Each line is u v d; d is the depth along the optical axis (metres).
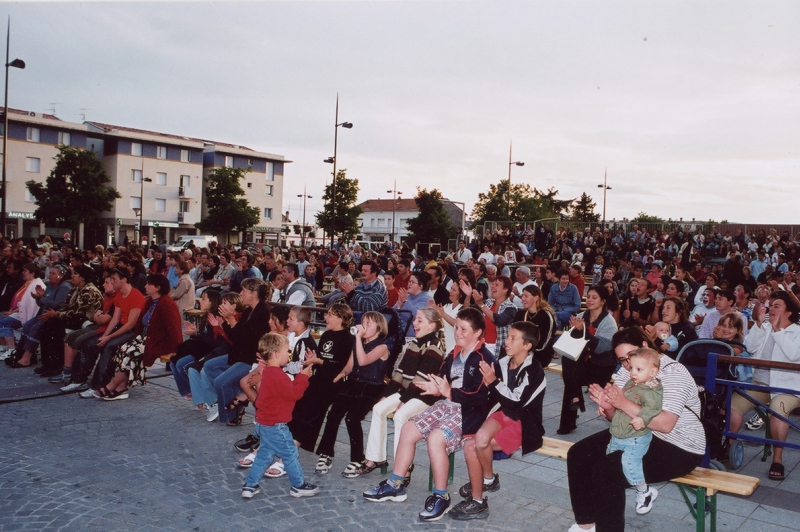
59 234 60.34
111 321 8.12
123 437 6.65
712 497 4.54
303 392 5.54
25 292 10.52
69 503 4.96
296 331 6.53
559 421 7.77
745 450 6.80
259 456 5.19
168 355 8.76
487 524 4.79
